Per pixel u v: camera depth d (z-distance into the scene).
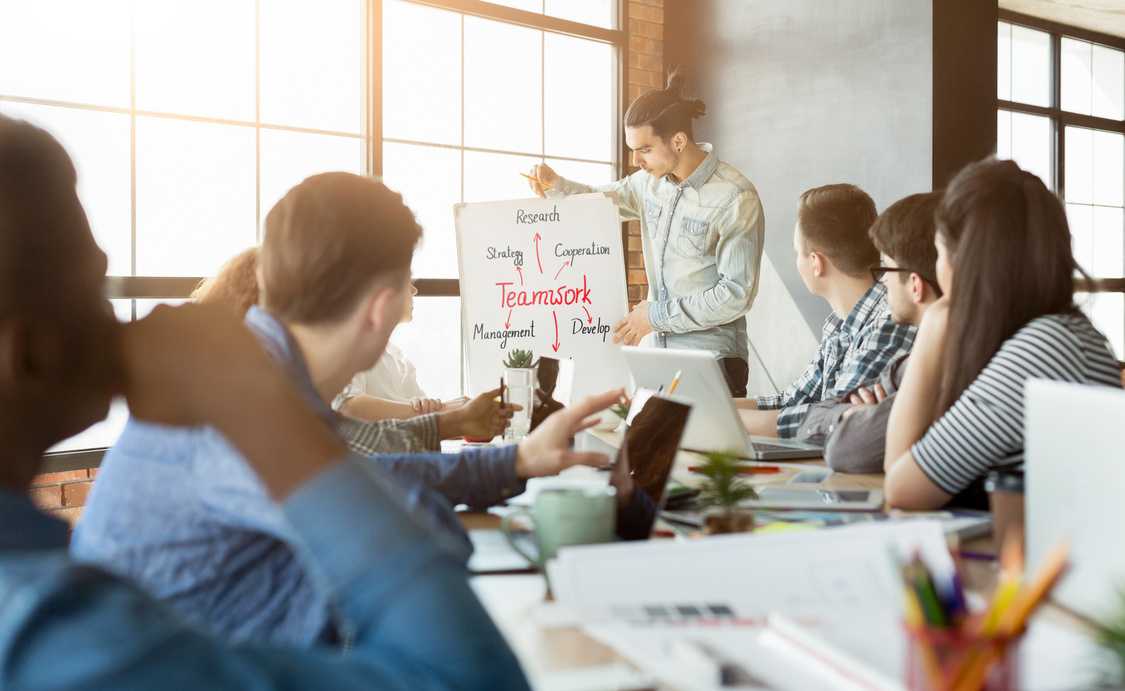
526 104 4.37
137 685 0.35
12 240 0.45
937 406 1.52
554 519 1.04
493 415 1.86
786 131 4.42
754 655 0.76
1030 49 5.99
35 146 0.46
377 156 3.86
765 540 1.00
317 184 1.10
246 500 0.73
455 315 4.14
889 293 2.07
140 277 3.30
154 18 3.33
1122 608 0.69
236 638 0.81
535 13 4.33
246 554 0.79
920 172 3.95
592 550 0.97
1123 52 6.47
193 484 0.75
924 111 3.93
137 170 3.31
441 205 4.12
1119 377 1.44
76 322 0.47
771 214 4.50
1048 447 0.94
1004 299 1.44
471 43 4.17
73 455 3.18
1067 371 1.37
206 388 0.46
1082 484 0.89
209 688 0.37
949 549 1.10
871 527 1.02
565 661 0.78
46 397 0.46
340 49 3.77
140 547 0.79
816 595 0.89
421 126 4.03
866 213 2.50
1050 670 0.71
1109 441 0.85
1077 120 6.19
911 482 1.41
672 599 0.89
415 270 4.05
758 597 0.89
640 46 4.75
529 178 3.67
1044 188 1.47
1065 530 0.91
